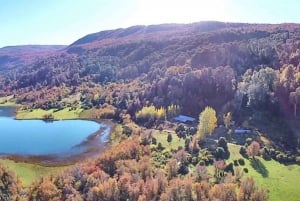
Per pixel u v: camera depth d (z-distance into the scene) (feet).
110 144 507.71
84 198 302.45
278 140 455.22
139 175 327.26
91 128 613.93
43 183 319.68
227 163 367.66
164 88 643.45
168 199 285.84
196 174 326.24
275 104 517.14
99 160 370.94
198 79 606.55
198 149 403.13
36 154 478.59
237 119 512.22
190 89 605.73
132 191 297.53
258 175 349.20
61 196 306.96
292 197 311.47
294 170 368.68
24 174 393.91
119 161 356.18
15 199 309.83
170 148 416.87
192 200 285.02
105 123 643.86
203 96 587.27
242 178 326.85
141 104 644.69
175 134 480.64
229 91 572.10
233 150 409.08
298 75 542.98
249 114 515.91
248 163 376.68
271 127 486.79
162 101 614.75
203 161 368.89
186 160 369.71
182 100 596.29
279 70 613.52
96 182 318.65
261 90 528.22
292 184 334.65
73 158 457.27
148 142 433.48
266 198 292.81
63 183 323.16
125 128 556.92
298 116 499.10
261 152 402.11
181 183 295.07
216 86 588.50
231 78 592.19
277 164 380.99
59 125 652.48
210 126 449.06
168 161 365.81
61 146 513.86
